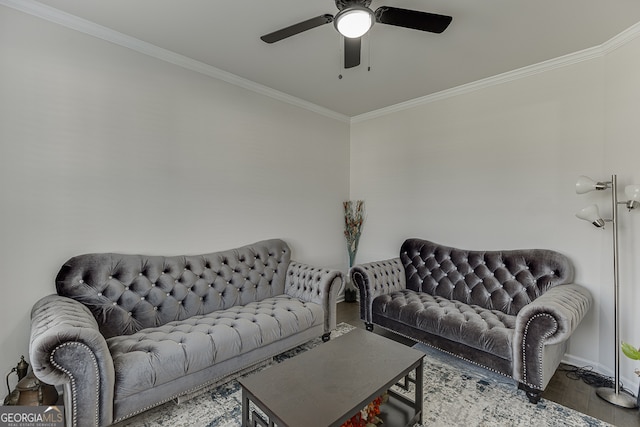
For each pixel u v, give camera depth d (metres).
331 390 1.44
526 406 1.95
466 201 3.23
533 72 2.77
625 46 2.23
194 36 2.35
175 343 1.89
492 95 3.04
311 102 3.78
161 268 2.42
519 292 2.65
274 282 3.11
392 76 3.03
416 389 1.75
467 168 3.22
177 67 2.66
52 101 2.06
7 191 1.90
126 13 2.06
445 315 2.51
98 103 2.25
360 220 4.29
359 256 4.32
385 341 1.98
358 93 3.49
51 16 2.03
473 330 2.27
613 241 2.15
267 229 3.39
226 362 2.05
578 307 2.03
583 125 2.51
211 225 2.90
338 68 2.87
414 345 2.89
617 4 1.90
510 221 2.92
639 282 2.14
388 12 1.65
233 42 2.43
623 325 2.26
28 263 1.97
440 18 1.67
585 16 2.03
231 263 2.85
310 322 2.60
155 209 2.54
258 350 2.23
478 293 2.88
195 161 2.79
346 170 4.39
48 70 2.04
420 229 3.63
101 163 2.26
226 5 1.97
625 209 2.25
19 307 1.94
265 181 3.36
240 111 3.12
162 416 1.84
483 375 2.33
